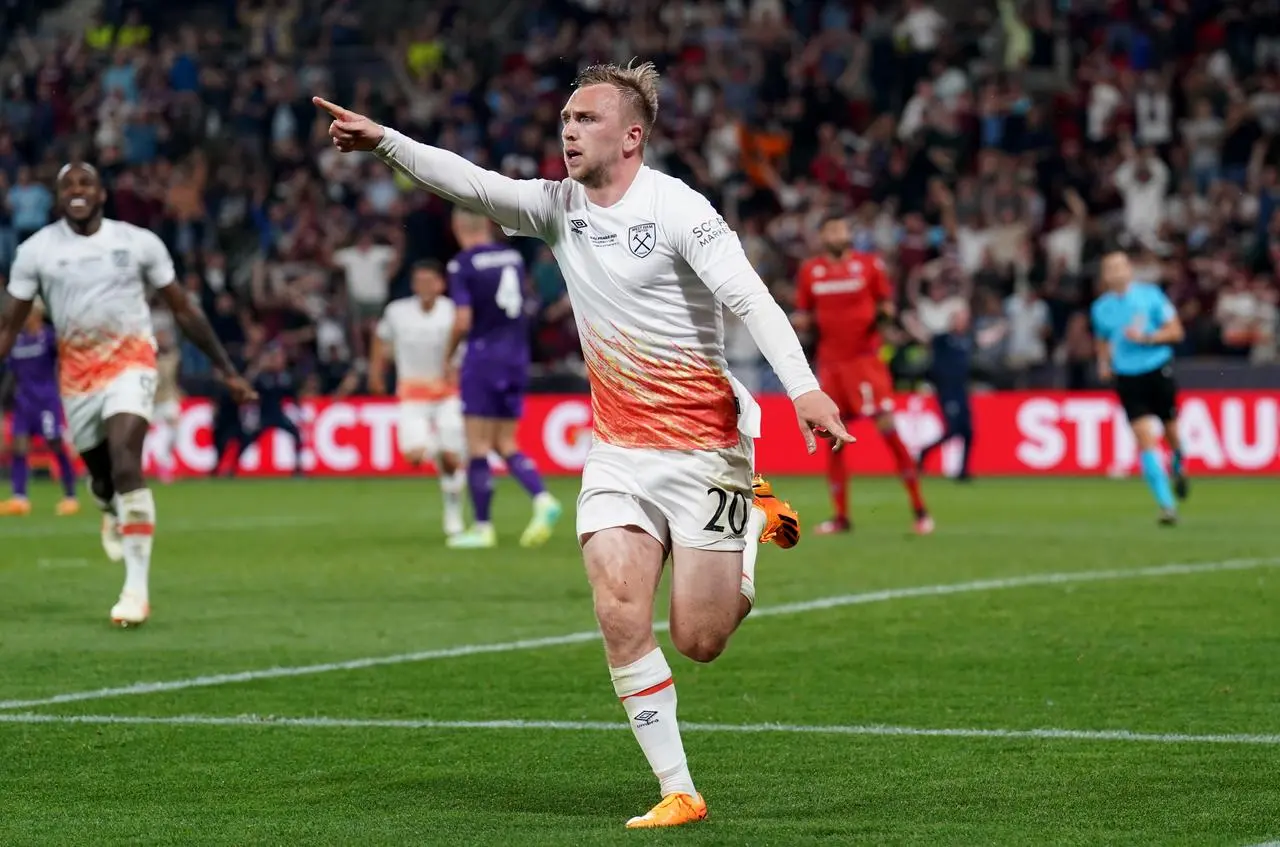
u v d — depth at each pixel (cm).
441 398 2461
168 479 3847
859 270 2402
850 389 2414
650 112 845
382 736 1049
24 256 1512
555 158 4481
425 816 842
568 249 852
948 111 4416
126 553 1532
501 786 912
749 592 868
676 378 834
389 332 2547
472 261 2233
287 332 4238
